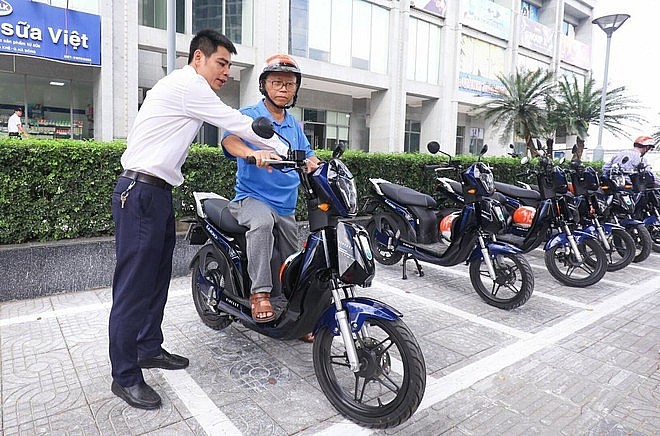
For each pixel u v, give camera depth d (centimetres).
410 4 2025
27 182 437
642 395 296
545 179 523
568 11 3194
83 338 352
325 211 264
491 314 433
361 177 683
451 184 548
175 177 270
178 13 1380
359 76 1881
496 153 2688
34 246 434
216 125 267
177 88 260
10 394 275
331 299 269
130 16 1256
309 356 335
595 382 311
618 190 649
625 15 1414
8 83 1285
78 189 465
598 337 385
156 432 243
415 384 236
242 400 276
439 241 533
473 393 292
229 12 1495
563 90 2223
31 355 324
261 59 1527
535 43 2762
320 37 1759
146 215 258
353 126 2238
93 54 1194
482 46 2447
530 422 264
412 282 536
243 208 317
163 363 303
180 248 519
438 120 2259
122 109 1265
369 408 253
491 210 445
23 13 1088
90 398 272
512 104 2045
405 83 2047
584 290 518
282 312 290
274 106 325
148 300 267
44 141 448
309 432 247
